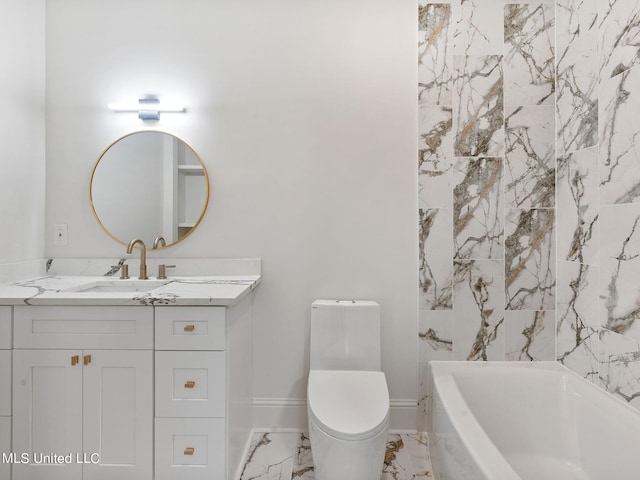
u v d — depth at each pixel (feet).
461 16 7.38
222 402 5.54
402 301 7.57
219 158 7.63
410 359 7.58
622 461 4.96
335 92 7.59
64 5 7.64
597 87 6.04
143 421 5.54
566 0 6.91
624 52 5.41
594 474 5.49
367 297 7.59
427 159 7.40
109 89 7.66
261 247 7.64
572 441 6.02
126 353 5.54
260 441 7.23
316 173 7.61
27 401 5.57
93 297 5.49
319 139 7.61
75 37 7.64
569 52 6.82
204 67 7.64
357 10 7.60
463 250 7.40
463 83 7.36
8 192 6.76
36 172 7.43
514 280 7.37
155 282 7.08
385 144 7.57
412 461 6.59
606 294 5.86
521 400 6.48
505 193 7.36
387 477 6.16
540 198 7.34
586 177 6.36
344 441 4.83
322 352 7.00
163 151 7.64
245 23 7.63
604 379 5.89
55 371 5.57
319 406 5.41
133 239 7.63
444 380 6.28
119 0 7.63
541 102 7.32
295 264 7.62
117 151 7.64
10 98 6.78
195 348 5.54
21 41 7.02
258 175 7.62
